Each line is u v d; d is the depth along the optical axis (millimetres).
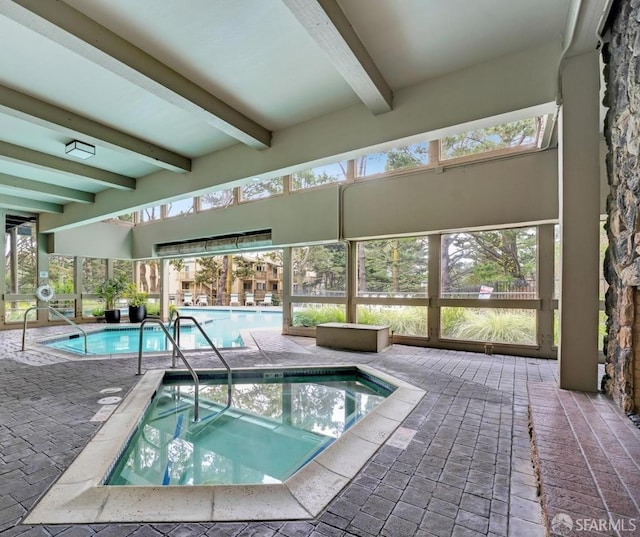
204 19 2723
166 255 9961
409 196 6059
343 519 1688
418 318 6262
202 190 5555
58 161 5539
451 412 3051
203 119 3908
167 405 3887
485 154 5395
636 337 2469
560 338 3131
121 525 1647
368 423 2803
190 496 1862
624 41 2465
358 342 5832
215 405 3908
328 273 7273
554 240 5125
